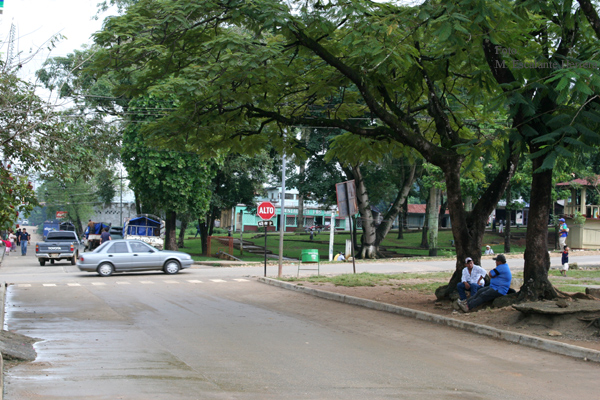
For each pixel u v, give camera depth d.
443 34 9.56
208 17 12.20
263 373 6.94
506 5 9.98
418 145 12.73
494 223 62.69
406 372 7.14
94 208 73.81
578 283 17.08
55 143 9.78
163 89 11.06
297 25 11.45
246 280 20.30
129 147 32.06
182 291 16.84
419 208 83.25
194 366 7.29
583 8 10.04
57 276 22.41
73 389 5.91
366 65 11.68
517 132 9.97
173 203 33.88
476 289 11.78
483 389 6.37
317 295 15.76
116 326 10.56
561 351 8.38
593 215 40.59
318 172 39.19
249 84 12.13
